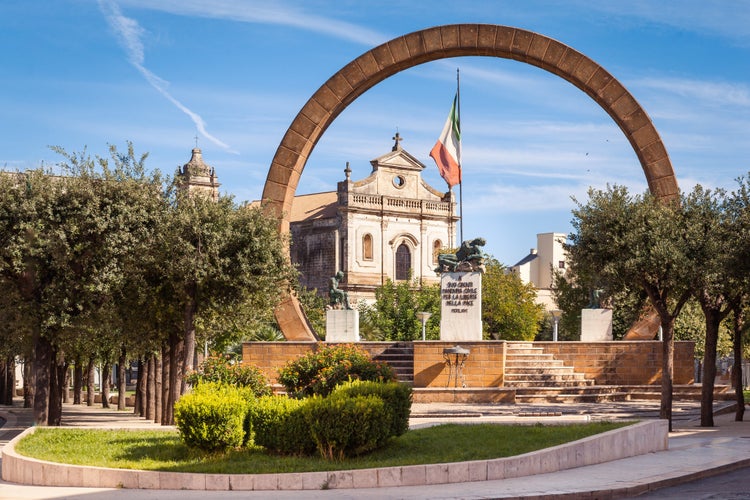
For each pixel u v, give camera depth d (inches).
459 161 1891.0
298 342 1446.9
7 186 1035.3
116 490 605.3
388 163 4347.9
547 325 3759.8
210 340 1760.6
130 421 1562.5
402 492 583.8
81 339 1251.8
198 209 1066.1
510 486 606.2
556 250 4338.1
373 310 3479.3
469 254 1427.2
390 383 757.9
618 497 587.8
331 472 607.5
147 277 1130.0
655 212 997.8
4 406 2477.9
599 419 1023.0
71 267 1056.8
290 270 1144.8
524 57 1509.6
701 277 956.0
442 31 1534.2
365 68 1555.1
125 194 1049.5
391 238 4320.9
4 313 1110.4
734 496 581.3
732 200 1010.7
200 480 605.9
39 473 644.7
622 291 1038.4
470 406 1229.1
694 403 1312.7
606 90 1473.9
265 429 714.8
